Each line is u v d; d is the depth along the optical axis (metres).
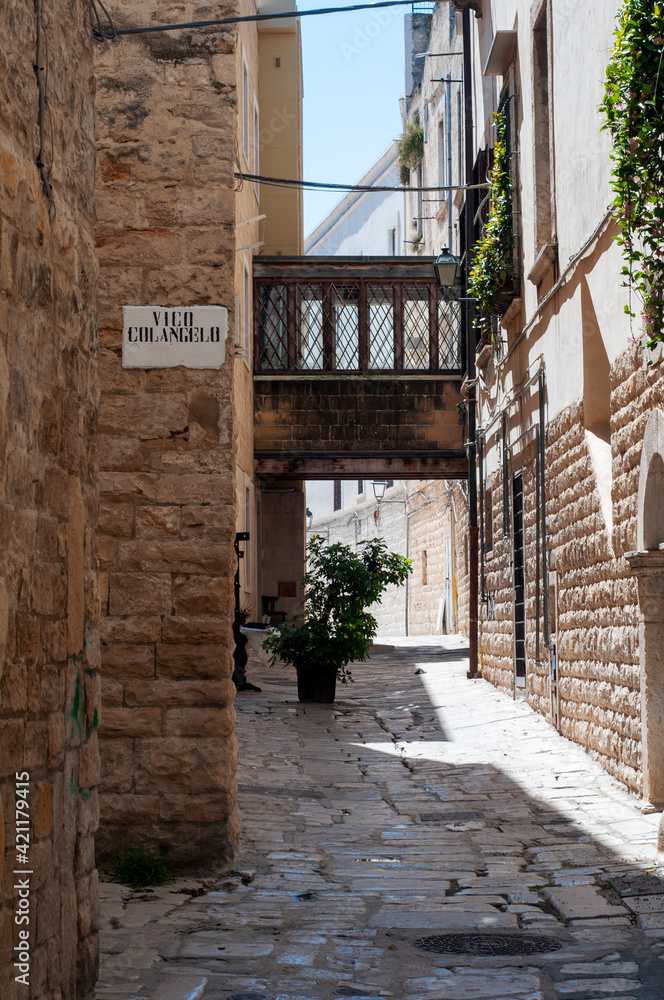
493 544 16.47
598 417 10.45
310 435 20.78
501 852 7.56
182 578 7.45
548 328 12.28
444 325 21.06
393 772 10.81
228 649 7.40
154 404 7.55
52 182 4.25
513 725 12.77
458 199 23.08
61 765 4.25
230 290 7.63
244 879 6.95
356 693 16.88
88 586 4.72
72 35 4.62
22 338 3.84
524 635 14.02
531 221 13.13
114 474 7.51
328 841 8.04
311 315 21.19
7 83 3.70
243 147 19.19
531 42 12.91
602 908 6.04
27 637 3.85
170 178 7.70
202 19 7.76
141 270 7.64
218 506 7.50
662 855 6.89
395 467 20.83
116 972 4.98
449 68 25.20
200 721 7.32
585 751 10.66
